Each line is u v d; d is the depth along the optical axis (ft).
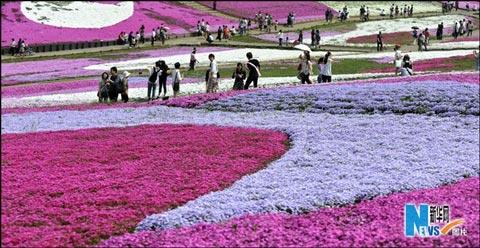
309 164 62.18
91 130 85.97
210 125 86.63
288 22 285.43
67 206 50.37
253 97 103.55
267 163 65.00
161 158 67.05
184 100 106.22
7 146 74.79
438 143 70.33
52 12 276.62
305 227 43.24
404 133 75.72
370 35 252.21
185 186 55.77
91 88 146.51
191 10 325.01
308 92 102.78
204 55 202.90
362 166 60.70
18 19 260.83
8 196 52.70
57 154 69.62
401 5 353.10
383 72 146.20
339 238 40.57
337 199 49.57
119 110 104.73
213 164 64.18
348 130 77.97
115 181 57.52
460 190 52.19
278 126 82.89
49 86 148.87
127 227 45.44
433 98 92.27
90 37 254.27
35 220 47.09
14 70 182.91
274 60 184.55
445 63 158.61
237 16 322.34
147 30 274.98
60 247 41.52
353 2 363.76
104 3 306.76
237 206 47.73
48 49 229.86
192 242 40.52
